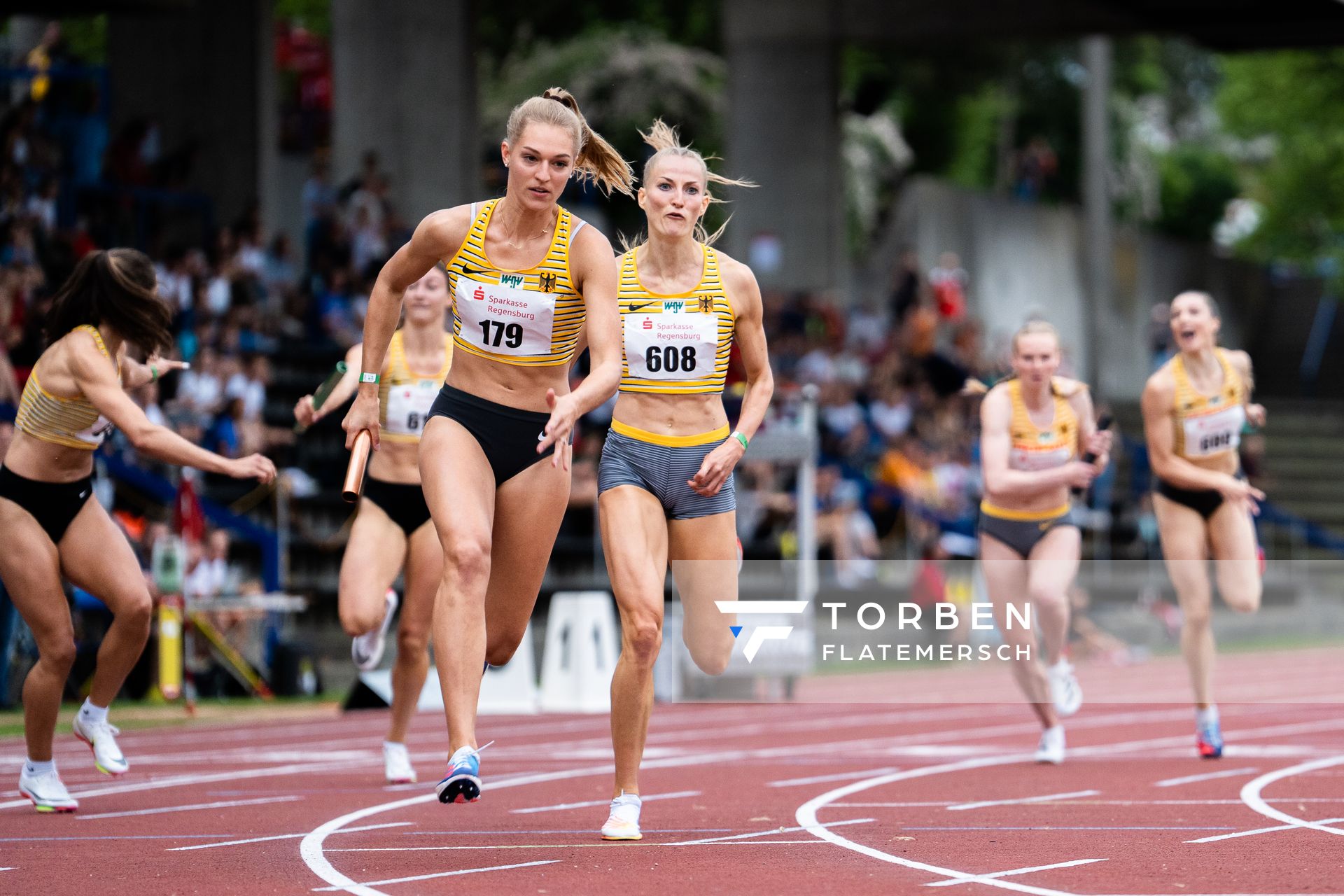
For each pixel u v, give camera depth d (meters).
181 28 63.91
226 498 48.00
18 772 25.45
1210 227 146.62
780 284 81.69
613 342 16.67
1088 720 36.22
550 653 41.19
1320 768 26.02
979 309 99.50
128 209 55.81
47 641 19.86
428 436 17.12
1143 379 113.75
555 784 24.30
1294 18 66.31
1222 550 27.38
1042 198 117.31
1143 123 150.50
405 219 65.12
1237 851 17.75
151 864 16.91
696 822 20.03
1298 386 119.75
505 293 16.84
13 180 49.72
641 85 99.94
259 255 57.28
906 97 127.69
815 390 43.88
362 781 24.56
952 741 31.42
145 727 34.22
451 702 16.14
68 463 19.67
